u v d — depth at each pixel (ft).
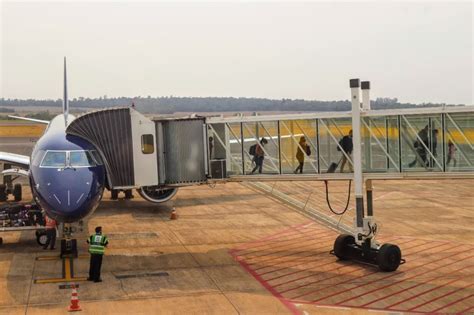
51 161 74.02
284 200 85.51
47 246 84.23
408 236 94.02
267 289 65.36
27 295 62.59
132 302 60.44
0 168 209.26
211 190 155.02
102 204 127.65
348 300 61.41
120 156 81.51
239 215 115.03
